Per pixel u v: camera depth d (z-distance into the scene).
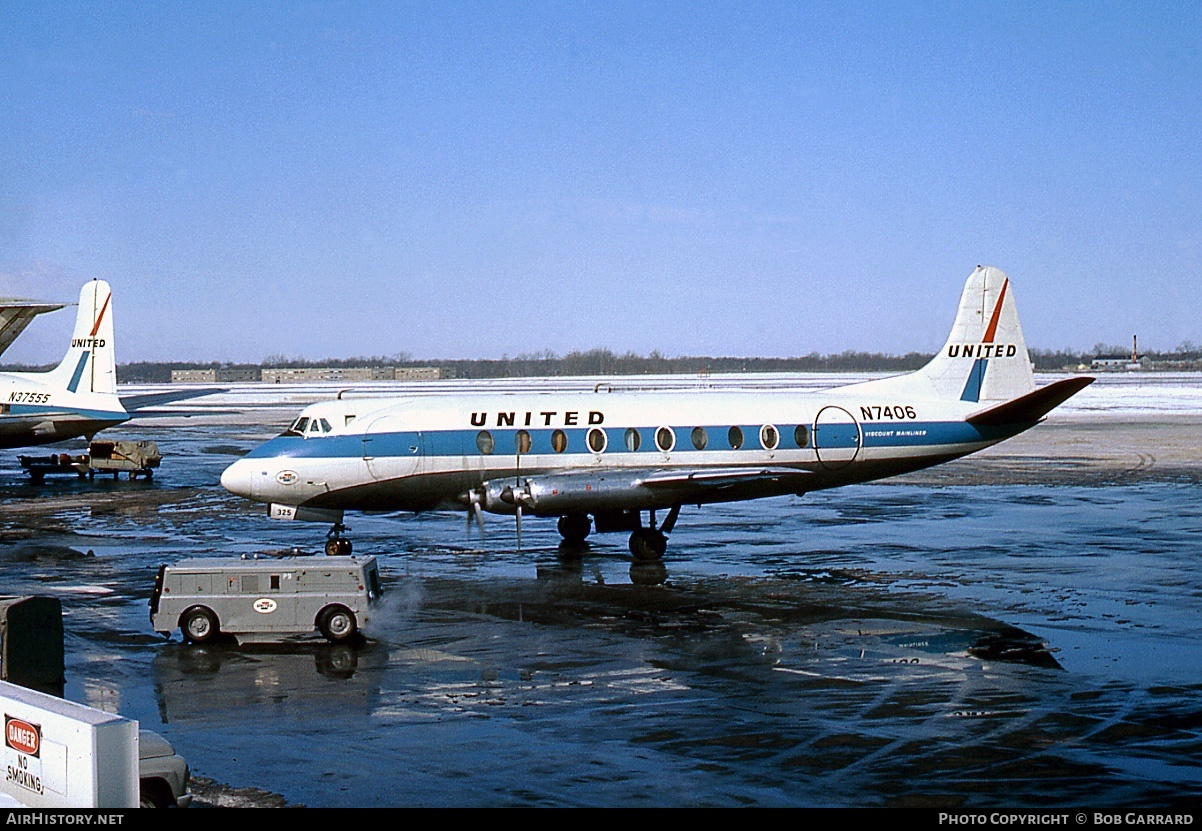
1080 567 28.03
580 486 27.31
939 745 14.17
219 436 81.44
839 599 24.25
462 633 21.06
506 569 28.47
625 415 29.83
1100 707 15.84
